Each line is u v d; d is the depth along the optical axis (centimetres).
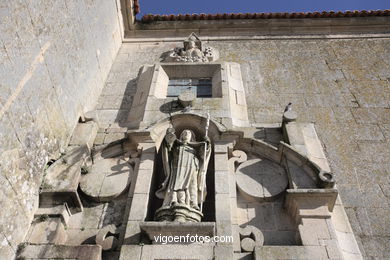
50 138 506
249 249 421
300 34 881
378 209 491
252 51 834
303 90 707
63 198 466
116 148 555
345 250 439
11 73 416
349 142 593
